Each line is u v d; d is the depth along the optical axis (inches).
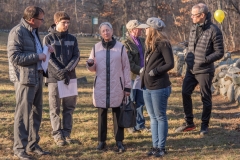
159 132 264.5
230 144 295.4
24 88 245.9
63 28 277.7
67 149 279.1
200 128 336.8
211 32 308.0
